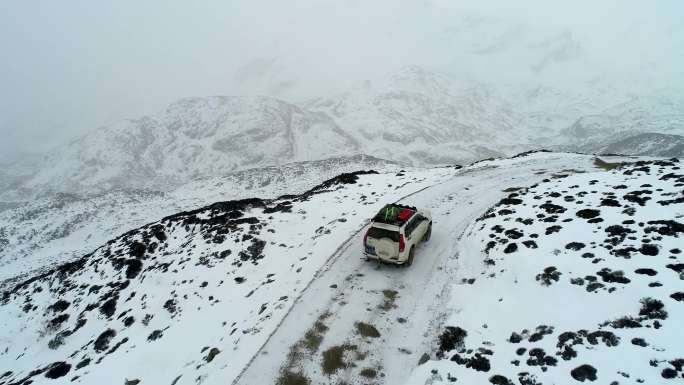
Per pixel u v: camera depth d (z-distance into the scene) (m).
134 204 110.81
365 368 9.89
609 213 13.38
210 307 15.66
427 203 20.95
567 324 9.33
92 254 25.98
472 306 11.23
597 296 9.80
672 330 8.12
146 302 18.03
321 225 20.17
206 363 11.51
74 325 18.88
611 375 7.65
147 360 13.59
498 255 12.99
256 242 19.53
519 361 8.80
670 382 7.09
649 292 9.27
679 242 10.61
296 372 9.92
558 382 7.93
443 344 10.23
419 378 9.27
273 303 13.42
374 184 27.25
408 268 14.22
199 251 20.39
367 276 13.96
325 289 13.42
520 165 29.89
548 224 13.88
